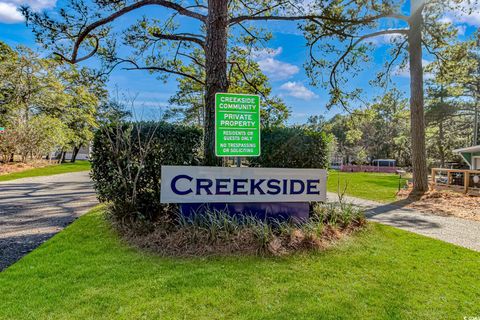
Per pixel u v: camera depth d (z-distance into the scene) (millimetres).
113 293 2691
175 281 2955
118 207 4809
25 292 2697
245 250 3781
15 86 19891
